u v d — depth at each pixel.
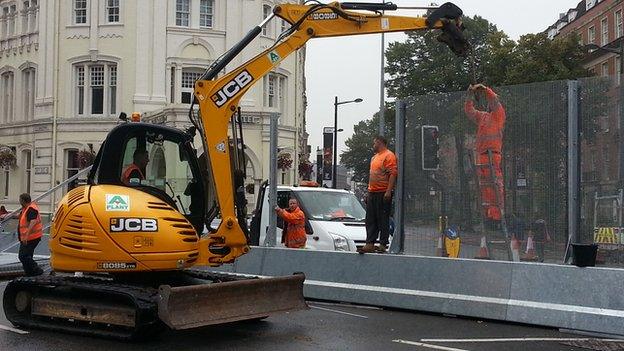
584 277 8.84
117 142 8.84
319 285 11.24
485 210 10.50
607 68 53.78
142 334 8.02
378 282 10.66
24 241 13.96
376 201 11.09
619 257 9.38
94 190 8.62
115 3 36.78
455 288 9.91
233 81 9.37
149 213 8.44
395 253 11.28
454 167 10.86
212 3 36.53
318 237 13.12
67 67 37.50
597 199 9.52
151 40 35.94
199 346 7.98
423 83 47.28
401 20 10.41
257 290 8.70
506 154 10.35
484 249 10.47
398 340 8.24
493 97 10.50
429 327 9.10
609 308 8.58
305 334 8.63
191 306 7.92
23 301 9.09
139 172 8.90
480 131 10.59
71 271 8.59
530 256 10.05
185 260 8.54
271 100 36.62
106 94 36.72
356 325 9.25
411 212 11.26
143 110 35.62
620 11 53.31
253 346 7.96
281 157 34.16
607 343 8.07
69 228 8.55
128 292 7.99
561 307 8.90
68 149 37.44
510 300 9.38
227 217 9.03
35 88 39.00
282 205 13.88
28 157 40.00
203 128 9.14
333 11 10.16
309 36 10.08
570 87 9.73
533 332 8.80
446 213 10.89
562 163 9.83
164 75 35.94
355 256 11.02
